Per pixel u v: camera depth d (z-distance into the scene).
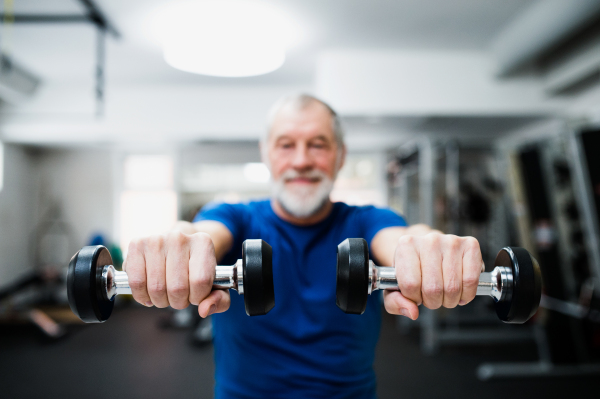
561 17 2.39
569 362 2.60
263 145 0.90
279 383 0.68
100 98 3.00
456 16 2.87
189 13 1.77
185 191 5.06
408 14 2.84
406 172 3.89
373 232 0.73
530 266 0.44
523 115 3.65
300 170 0.77
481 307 3.66
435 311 3.16
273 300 0.43
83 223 5.20
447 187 3.55
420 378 2.55
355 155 5.31
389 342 3.37
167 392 2.37
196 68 2.09
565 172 2.76
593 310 2.39
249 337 0.70
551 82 3.41
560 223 2.65
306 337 0.69
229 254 0.75
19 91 3.79
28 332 3.71
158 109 4.25
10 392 2.38
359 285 0.43
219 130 4.26
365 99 3.45
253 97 4.29
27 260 4.98
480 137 4.87
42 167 5.21
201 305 0.42
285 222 0.77
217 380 0.74
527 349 3.12
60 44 3.24
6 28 2.95
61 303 4.51
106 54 3.44
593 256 2.27
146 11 2.70
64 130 4.23
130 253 0.43
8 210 4.63
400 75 3.48
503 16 2.86
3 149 4.55
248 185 5.21
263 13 1.88
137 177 4.94
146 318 4.22
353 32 3.10
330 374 0.68
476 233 3.48
